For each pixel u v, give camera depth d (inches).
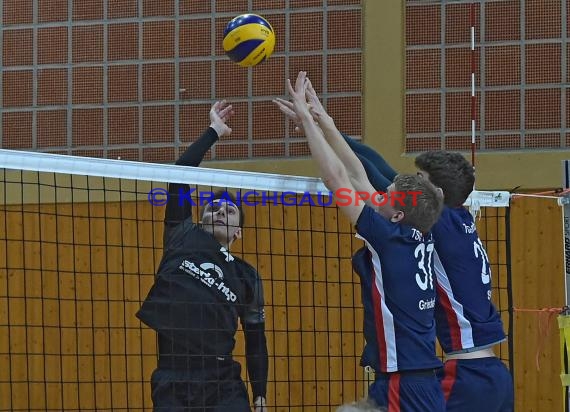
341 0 976.3
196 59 995.9
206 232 613.6
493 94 949.8
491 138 948.0
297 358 931.3
